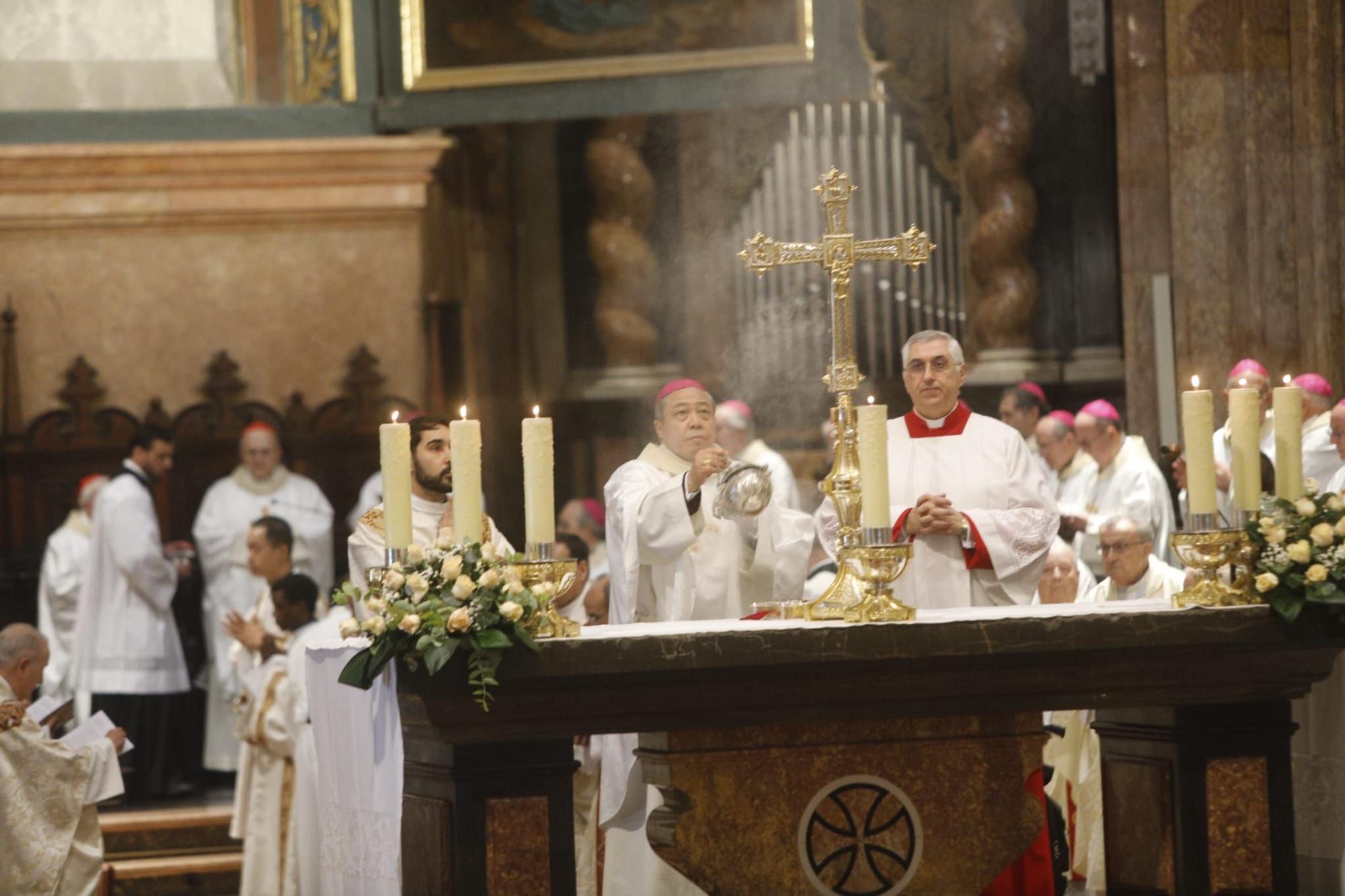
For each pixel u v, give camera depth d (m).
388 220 16.78
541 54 16.30
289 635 10.31
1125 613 5.99
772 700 5.89
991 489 7.82
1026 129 15.91
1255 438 6.27
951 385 7.97
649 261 17.28
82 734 8.91
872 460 5.97
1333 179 11.09
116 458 15.84
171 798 13.05
